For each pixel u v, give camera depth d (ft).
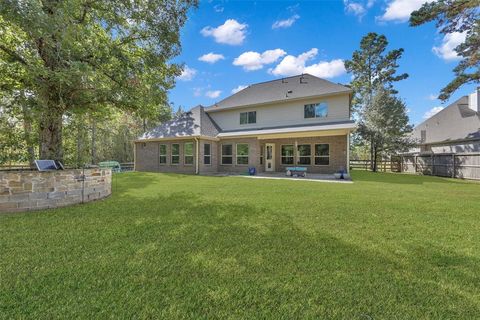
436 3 38.24
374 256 10.02
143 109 25.27
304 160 53.88
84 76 18.85
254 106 57.47
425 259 9.79
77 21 21.07
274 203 20.21
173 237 11.96
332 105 49.14
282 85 60.08
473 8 36.24
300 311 6.54
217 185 31.99
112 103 24.21
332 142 50.85
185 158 54.34
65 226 13.58
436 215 16.57
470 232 13.10
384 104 64.18
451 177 48.67
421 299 7.14
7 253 9.83
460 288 7.75
